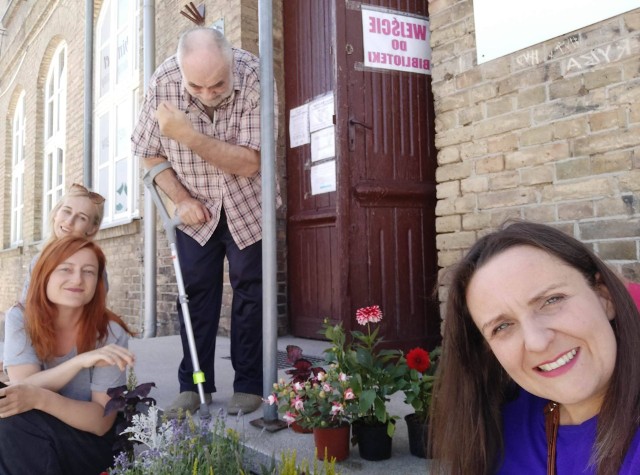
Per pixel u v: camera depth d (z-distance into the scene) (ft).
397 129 11.52
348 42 11.12
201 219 8.02
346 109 10.97
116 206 24.02
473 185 9.82
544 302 3.24
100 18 26.32
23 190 37.63
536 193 8.93
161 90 8.05
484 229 9.62
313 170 14.87
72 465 6.56
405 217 11.46
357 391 6.07
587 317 3.17
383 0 11.51
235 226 8.02
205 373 8.29
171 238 8.13
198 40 7.13
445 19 10.32
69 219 9.68
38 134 33.96
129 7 23.65
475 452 4.00
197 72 7.07
